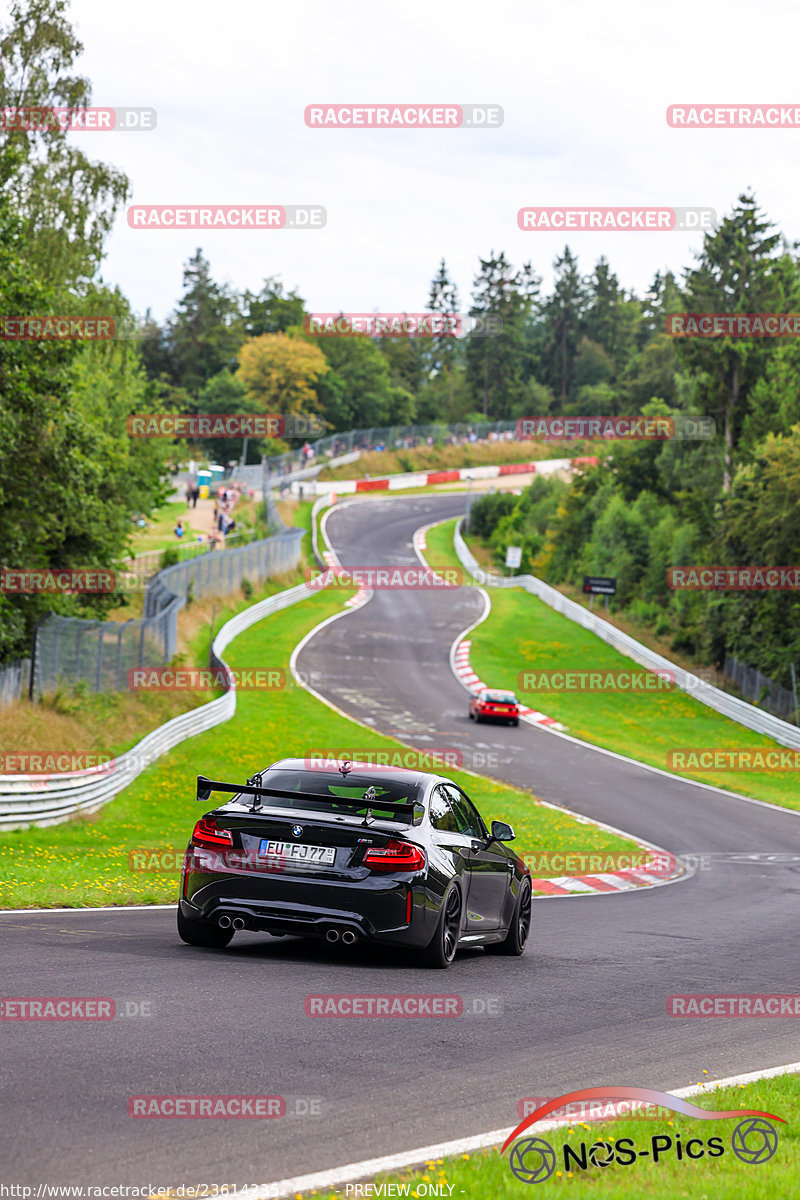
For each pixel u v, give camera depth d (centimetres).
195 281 15738
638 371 12675
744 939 1322
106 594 4125
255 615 5997
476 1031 717
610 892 1858
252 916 874
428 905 882
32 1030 624
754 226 7881
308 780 953
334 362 15925
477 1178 443
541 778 3431
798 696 4947
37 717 2589
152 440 5759
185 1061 583
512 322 18150
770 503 5181
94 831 2052
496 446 14575
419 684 5025
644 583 7831
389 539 9731
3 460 3106
